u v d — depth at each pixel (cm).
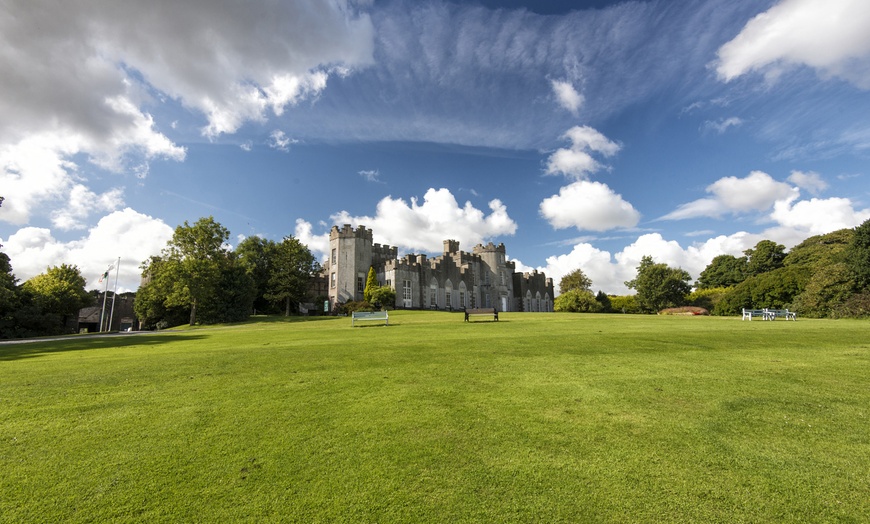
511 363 1065
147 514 438
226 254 5375
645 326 1953
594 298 5428
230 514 437
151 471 521
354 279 6153
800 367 992
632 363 1051
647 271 6319
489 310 2553
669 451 557
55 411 723
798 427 629
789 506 439
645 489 472
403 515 433
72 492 477
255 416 694
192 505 452
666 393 790
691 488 473
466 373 960
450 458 546
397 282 6050
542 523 418
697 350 1228
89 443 597
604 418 669
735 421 652
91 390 849
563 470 514
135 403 763
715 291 6575
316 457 552
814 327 1795
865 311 3036
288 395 805
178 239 4588
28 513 439
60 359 1265
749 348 1256
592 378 902
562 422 656
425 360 1113
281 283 5581
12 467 531
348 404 748
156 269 4625
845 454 544
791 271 4497
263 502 457
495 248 7869
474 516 430
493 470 516
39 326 4222
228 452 569
